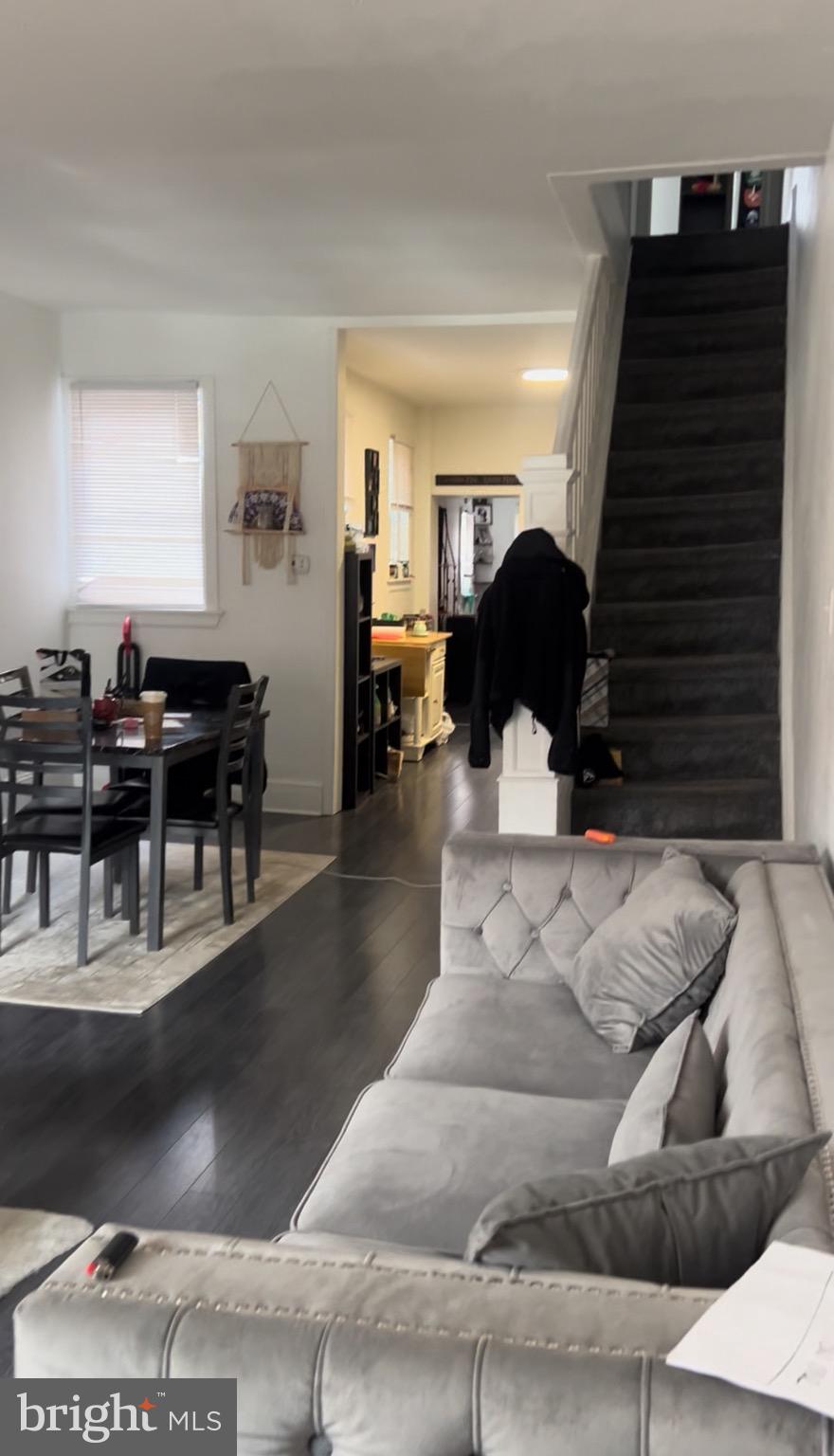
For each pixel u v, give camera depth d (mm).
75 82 2768
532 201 3746
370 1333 985
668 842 2748
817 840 3020
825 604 3025
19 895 4742
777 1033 1567
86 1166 2645
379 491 8555
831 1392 889
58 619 6281
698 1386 911
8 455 5738
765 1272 1055
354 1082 3090
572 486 4023
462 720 9734
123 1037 3355
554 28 2455
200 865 4820
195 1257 1120
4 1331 2061
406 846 5594
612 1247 1137
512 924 2734
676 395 5539
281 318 5941
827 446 3146
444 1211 1713
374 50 2570
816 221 4090
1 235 4277
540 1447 912
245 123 3033
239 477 6094
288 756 6270
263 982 3797
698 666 4523
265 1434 975
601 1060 2270
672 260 6062
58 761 3928
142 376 6102
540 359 7066
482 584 10508
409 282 5066
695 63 2643
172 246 4418
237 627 6223
